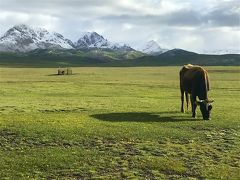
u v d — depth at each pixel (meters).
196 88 32.00
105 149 23.23
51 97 48.31
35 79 92.75
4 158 21.34
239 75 115.06
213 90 61.06
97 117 31.72
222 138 25.98
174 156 22.28
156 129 27.33
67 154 22.08
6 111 34.09
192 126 28.84
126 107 38.00
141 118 31.59
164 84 74.94
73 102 41.69
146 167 20.56
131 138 25.23
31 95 51.50
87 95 52.62
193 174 19.72
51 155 21.84
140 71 157.38
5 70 167.25
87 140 24.67
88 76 110.81
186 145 24.28
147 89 63.53
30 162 20.83
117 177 19.17
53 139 24.70
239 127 28.78
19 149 22.92
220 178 19.17
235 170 20.20
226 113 34.47
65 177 19.22
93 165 20.70
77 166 20.52
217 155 22.50
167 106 39.41
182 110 35.50
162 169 20.34
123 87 67.12
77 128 26.88
